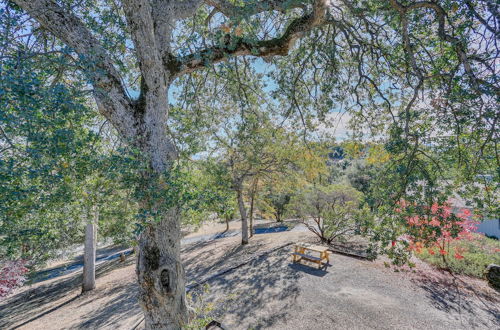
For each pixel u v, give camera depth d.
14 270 7.59
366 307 6.25
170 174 3.39
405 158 3.62
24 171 2.21
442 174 3.76
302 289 7.25
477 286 7.20
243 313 6.16
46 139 2.21
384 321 5.70
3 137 2.14
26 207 2.63
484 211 3.62
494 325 5.50
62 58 2.71
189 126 6.08
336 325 5.60
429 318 5.78
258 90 7.67
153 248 4.24
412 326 5.51
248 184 16.67
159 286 4.18
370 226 3.81
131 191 3.22
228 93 7.50
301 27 4.74
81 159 2.59
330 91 6.17
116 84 4.02
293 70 6.77
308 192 11.94
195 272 10.26
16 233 3.76
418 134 3.47
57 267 17.94
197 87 6.91
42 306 10.52
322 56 6.11
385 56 5.34
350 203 10.76
